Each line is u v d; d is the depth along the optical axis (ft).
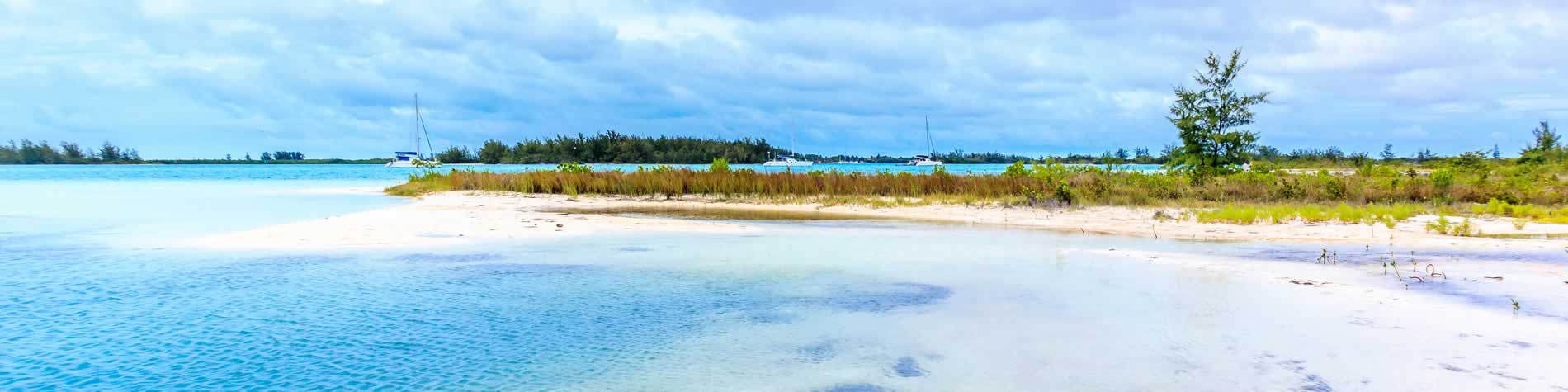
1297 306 18.88
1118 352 14.79
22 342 15.60
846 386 12.83
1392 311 18.22
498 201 64.18
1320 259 27.14
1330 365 13.83
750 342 15.72
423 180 89.30
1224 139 70.13
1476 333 16.07
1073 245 32.12
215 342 15.64
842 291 21.13
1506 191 56.24
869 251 30.07
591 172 84.28
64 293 20.48
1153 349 14.99
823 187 71.67
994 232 37.96
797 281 22.74
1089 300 19.77
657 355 14.82
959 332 16.52
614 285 22.12
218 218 44.24
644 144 464.65
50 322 17.24
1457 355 14.40
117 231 35.99
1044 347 15.21
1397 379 12.96
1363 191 58.23
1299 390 12.41
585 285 22.09
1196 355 14.57
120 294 20.40
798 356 14.74
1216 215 43.62
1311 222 41.19
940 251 30.04
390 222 40.86
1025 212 50.29
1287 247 31.19
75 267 24.79
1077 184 63.57
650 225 40.57
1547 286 21.40
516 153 437.17
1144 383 12.87
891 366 14.03
